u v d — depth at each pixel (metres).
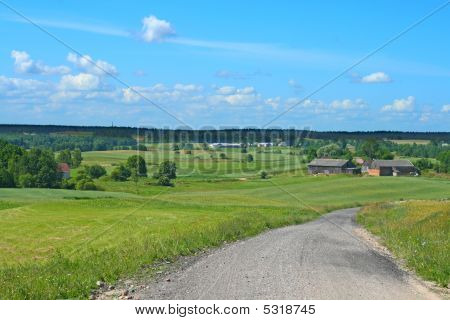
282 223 31.97
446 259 13.54
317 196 67.69
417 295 10.32
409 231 21.88
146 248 15.68
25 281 11.37
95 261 14.21
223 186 55.53
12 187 84.88
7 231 39.28
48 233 38.00
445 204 40.75
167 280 11.37
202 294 10.04
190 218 42.50
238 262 13.97
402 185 84.12
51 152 85.81
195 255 15.43
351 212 51.66
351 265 13.81
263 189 57.81
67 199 64.25
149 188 60.72
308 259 14.72
